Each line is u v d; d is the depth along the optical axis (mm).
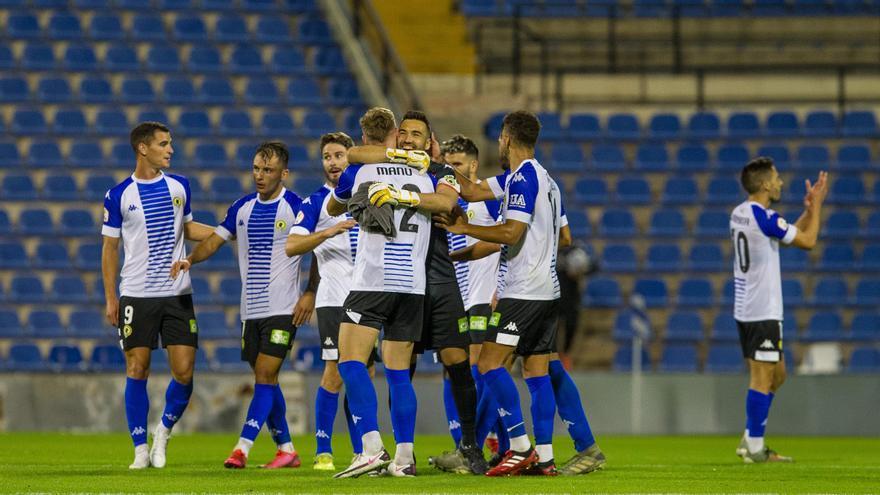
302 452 41656
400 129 28359
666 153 78000
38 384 56344
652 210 74188
